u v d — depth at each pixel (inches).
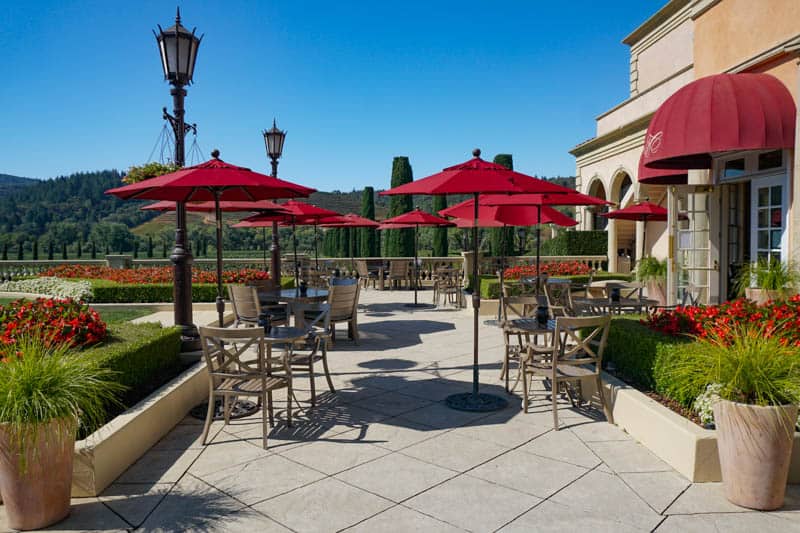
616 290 349.7
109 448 157.8
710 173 395.5
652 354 206.7
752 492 140.7
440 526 133.3
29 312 227.0
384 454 177.9
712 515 138.4
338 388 256.4
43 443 131.6
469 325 445.4
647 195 698.2
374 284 787.4
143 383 217.9
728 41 365.7
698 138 296.2
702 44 395.2
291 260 790.5
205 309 471.2
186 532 131.5
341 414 218.5
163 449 184.4
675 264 395.2
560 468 166.6
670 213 395.5
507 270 605.9
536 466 168.1
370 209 1258.0
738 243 391.5
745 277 304.3
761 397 141.6
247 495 150.4
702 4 388.2
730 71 352.5
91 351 195.0
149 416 184.7
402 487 154.4
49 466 133.5
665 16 708.0
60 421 134.0
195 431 201.9
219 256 245.9
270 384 197.5
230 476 162.6
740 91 297.9
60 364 145.5
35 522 133.0
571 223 410.0
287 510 141.9
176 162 281.1
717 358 149.2
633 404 191.0
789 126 290.7
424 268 832.3
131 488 155.3
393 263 743.1
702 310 231.5
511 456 175.8
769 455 138.3
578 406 227.0
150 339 226.8
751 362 144.9
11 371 137.7
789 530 131.1
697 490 152.0
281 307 376.8
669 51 706.2
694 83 319.0
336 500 147.0
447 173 228.2
